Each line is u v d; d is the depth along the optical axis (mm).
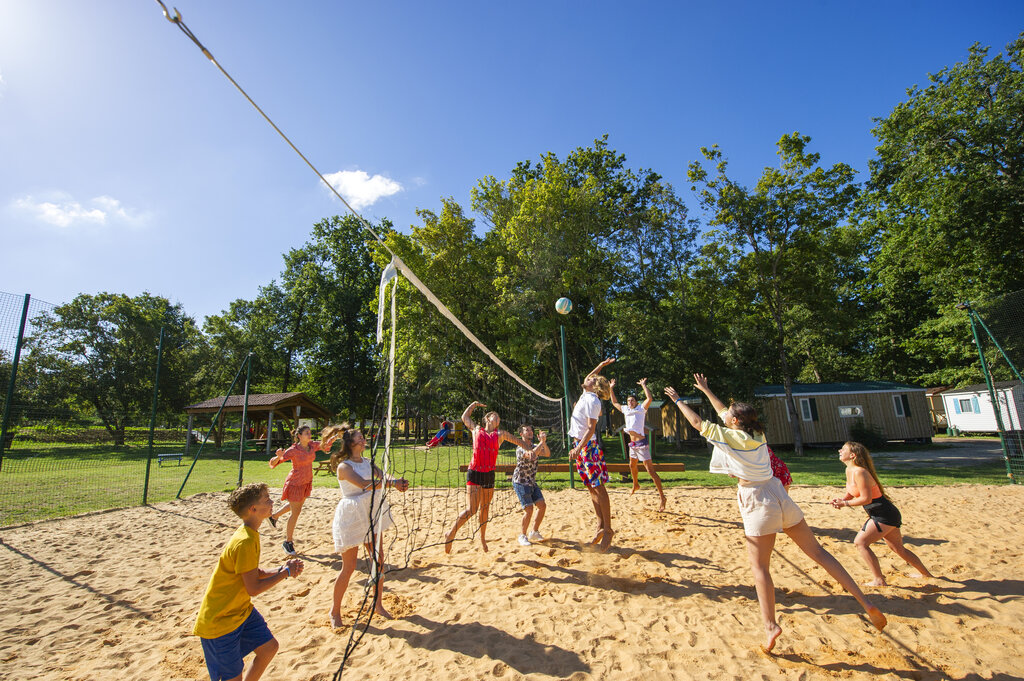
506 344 20016
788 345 29734
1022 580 3855
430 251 22125
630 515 6820
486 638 3244
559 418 15203
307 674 2893
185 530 6867
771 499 2939
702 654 2939
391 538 6051
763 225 19141
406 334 21141
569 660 2934
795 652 2926
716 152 19234
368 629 3465
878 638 3053
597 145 27125
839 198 18219
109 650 3346
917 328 27141
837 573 2893
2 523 7414
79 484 11656
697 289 20688
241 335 38031
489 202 22750
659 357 19453
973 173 18109
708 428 3184
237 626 2400
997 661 2740
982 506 6934
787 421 20719
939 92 18750
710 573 4316
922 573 4008
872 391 20906
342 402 34406
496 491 9445
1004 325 11453
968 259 20391
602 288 20594
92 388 13523
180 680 2920
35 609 4090
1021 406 19688
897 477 10016
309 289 36375
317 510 8219
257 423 29500
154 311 36156
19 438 8914
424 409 20797
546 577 4332
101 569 5125
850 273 30797
